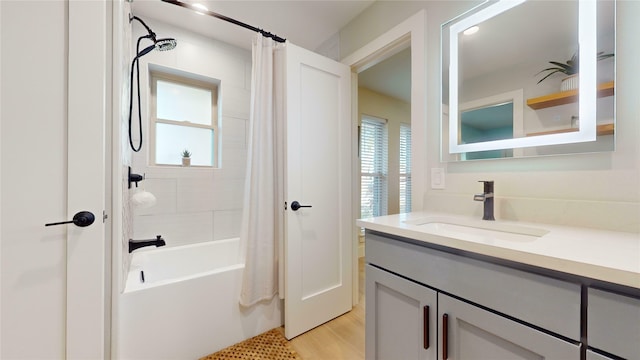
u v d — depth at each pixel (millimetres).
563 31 996
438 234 803
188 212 2236
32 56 930
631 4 845
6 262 905
